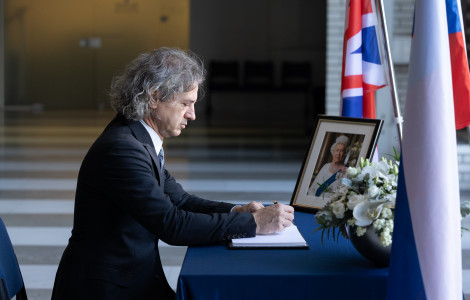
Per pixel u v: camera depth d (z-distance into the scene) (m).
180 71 2.08
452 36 2.74
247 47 17.56
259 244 2.02
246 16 17.50
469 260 4.15
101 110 17.67
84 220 2.06
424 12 1.77
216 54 17.59
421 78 1.76
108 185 2.02
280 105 17.81
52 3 17.77
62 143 10.13
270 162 8.38
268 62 17.28
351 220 1.81
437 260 1.72
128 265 2.04
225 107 17.83
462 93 2.75
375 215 1.78
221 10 17.52
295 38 17.48
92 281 2.01
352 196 1.83
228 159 8.61
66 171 7.52
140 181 2.01
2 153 8.96
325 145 2.49
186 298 1.78
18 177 7.10
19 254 4.29
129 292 2.04
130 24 17.89
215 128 13.22
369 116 3.16
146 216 2.00
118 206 2.05
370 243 1.83
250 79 17.23
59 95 18.03
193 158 8.66
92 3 17.83
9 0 17.59
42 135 11.28
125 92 2.09
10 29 17.67
